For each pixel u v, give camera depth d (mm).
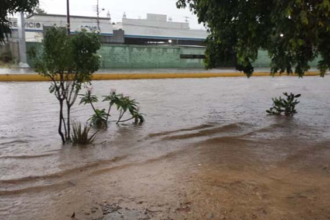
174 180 3762
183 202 3182
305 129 6637
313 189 3543
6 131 6152
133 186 3578
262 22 4918
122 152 4918
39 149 5023
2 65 24938
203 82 17219
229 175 3932
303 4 3506
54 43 4852
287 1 3656
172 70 25281
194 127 6719
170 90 13180
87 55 5098
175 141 5629
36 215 2906
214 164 4355
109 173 3998
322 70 5805
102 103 9500
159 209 3035
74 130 5473
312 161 4543
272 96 11961
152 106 9328
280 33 4238
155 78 18875
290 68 6273
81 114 7883
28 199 3236
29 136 5820
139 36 45750
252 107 9445
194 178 3822
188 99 10820
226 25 5746
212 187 3553
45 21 35844
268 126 6906
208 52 6625
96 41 5098
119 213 2953
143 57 28375
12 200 3209
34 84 14203
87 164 4320
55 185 3598
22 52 23922
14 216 2891
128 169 4148
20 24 23516
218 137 5902
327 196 3361
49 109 8391
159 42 48469
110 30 40531
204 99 10914
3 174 3914
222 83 16844
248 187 3564
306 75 24547
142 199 3246
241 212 2990
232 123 7137
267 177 3891
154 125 6879
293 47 4289
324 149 5156
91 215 2912
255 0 4797
